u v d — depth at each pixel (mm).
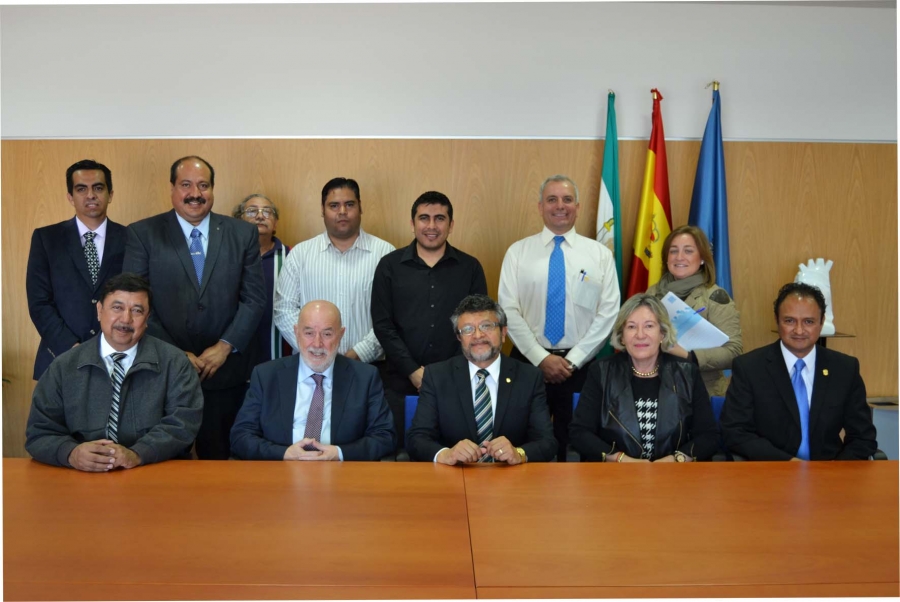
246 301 3434
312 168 4449
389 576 1561
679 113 4484
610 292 3859
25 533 1789
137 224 3391
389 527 1844
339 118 4438
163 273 3332
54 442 2402
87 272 3674
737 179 4520
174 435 2535
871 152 4539
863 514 1963
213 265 3373
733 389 2904
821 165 4535
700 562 1649
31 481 2217
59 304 3643
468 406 2762
